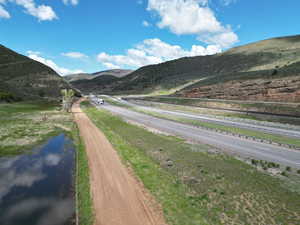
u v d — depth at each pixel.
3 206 10.60
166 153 19.02
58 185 13.25
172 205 10.52
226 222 9.13
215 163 16.31
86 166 16.05
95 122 36.41
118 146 21.56
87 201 10.92
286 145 20.52
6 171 15.41
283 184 12.69
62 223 9.30
